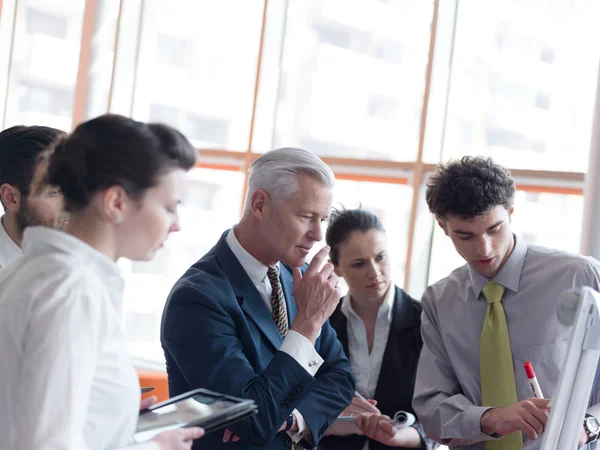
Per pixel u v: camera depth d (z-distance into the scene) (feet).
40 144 6.07
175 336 6.10
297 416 6.37
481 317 7.62
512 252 7.61
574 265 7.34
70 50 20.38
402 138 16.16
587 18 14.34
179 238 18.49
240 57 18.25
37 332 3.77
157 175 4.26
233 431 5.74
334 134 16.97
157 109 19.29
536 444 7.20
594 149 13.10
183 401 5.09
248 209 6.39
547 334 7.28
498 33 15.23
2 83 21.02
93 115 19.97
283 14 17.71
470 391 7.54
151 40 19.47
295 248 6.21
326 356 6.94
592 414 6.66
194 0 18.92
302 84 17.42
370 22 16.60
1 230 6.35
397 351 8.77
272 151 6.36
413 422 8.24
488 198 7.06
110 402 4.11
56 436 3.65
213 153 18.30
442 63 15.75
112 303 4.25
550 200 14.48
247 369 5.92
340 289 6.19
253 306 6.37
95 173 4.17
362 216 8.97
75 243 4.12
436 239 15.70
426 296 8.14
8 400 3.82
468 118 15.49
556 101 14.55
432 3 15.92
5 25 20.99
